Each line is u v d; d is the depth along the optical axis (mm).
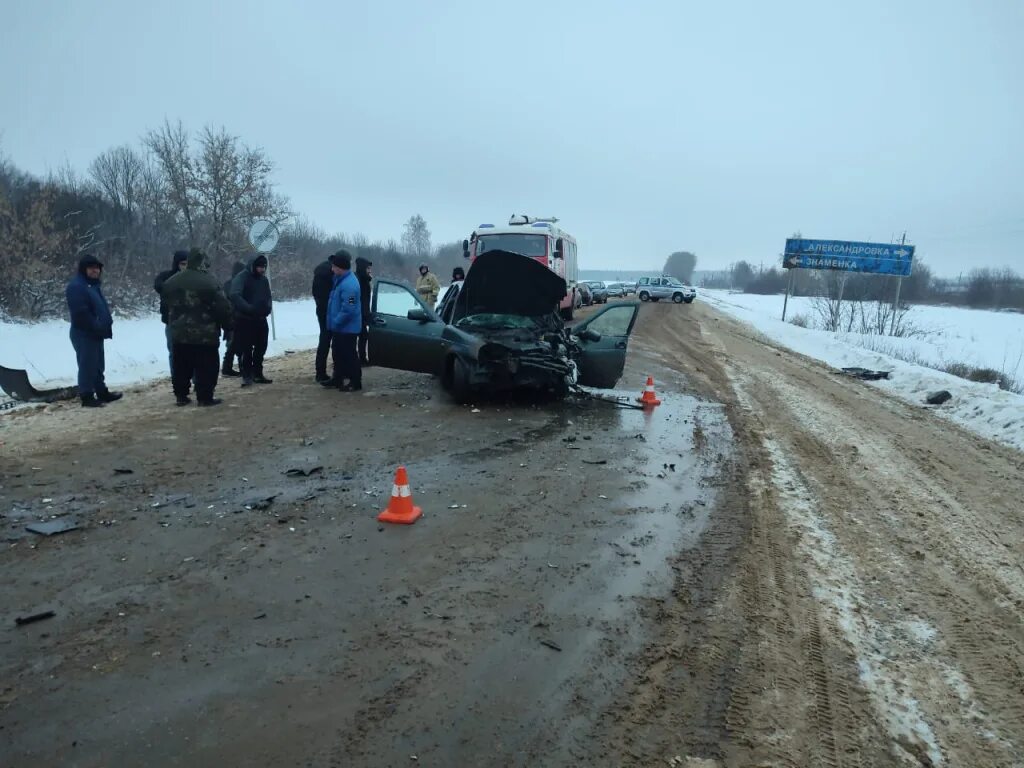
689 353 16969
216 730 2590
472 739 2619
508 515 5082
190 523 4672
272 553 4242
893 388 13438
